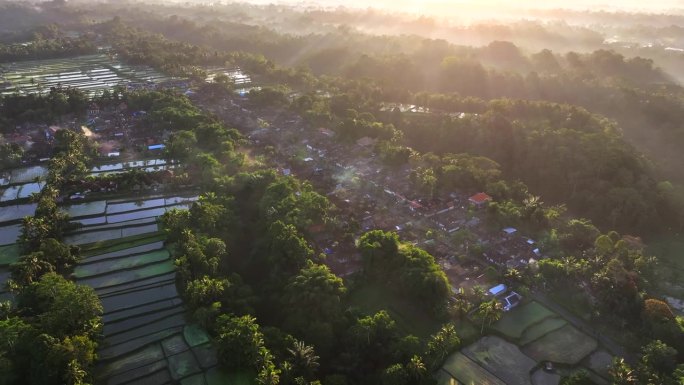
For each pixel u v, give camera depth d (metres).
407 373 109.12
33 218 160.12
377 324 121.44
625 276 141.00
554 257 158.38
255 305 135.38
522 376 116.38
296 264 144.62
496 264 154.62
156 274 147.12
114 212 182.50
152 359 117.25
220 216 165.38
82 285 135.88
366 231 171.00
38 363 107.31
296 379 105.44
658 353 115.19
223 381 111.12
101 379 111.31
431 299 133.62
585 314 135.75
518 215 175.12
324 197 178.25
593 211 195.00
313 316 125.88
